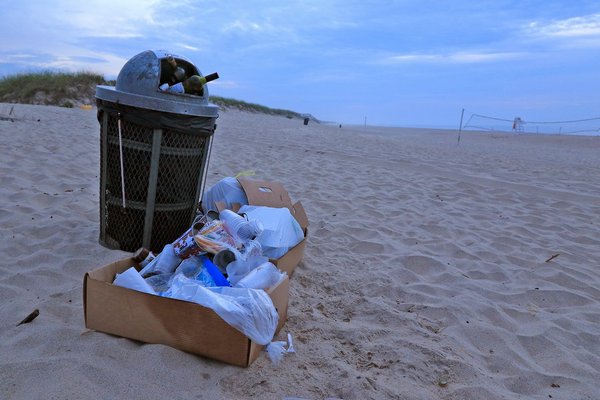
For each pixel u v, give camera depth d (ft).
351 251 14.96
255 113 162.81
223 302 7.66
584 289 13.33
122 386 6.93
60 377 6.91
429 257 14.39
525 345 9.92
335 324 9.80
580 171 41.01
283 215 11.71
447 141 86.38
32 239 13.26
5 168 20.88
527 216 21.39
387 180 28.40
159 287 9.33
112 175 11.91
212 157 32.04
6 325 8.61
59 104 83.15
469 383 8.19
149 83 10.98
